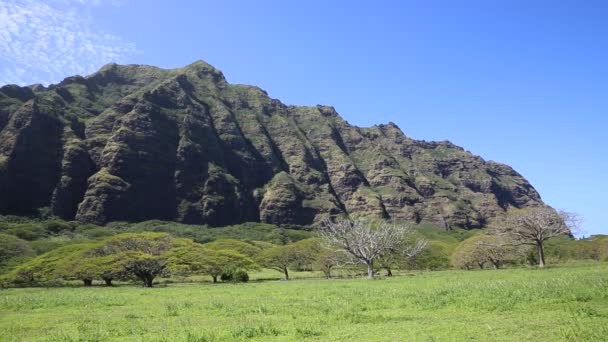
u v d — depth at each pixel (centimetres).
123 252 6100
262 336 1448
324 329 1512
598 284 2100
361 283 4184
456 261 7488
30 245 9931
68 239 12950
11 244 8294
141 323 1859
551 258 8088
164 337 1481
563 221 5806
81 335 1591
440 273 5819
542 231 5866
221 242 9912
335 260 6962
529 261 8144
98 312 2394
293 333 1451
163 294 3612
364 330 1457
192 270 6316
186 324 1777
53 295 3644
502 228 6212
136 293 3847
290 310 2073
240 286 4750
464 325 1429
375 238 5884
